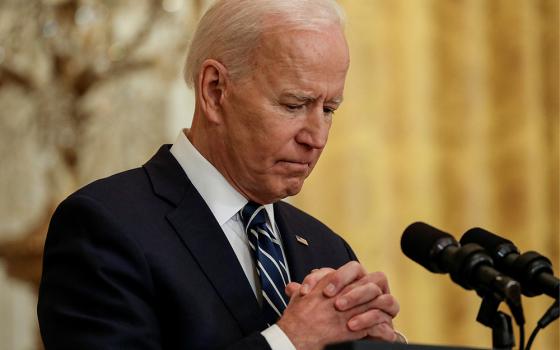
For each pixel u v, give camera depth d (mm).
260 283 8203
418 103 14875
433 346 5824
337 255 9117
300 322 7492
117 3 14430
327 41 8000
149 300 7711
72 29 13969
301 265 8625
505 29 15570
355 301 7539
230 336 7727
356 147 14383
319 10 8125
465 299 14703
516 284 6867
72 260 7758
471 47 15383
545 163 15570
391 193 14547
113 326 7473
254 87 8023
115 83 14992
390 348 5684
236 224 8375
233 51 8148
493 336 6938
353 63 14594
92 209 7852
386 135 14680
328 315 7527
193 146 8477
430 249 7410
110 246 7738
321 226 9320
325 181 14312
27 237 13773
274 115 7961
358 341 5645
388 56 14852
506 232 15312
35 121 14891
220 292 7855
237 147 8141
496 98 15516
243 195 8398
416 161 14750
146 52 14297
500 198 15352
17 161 15914
